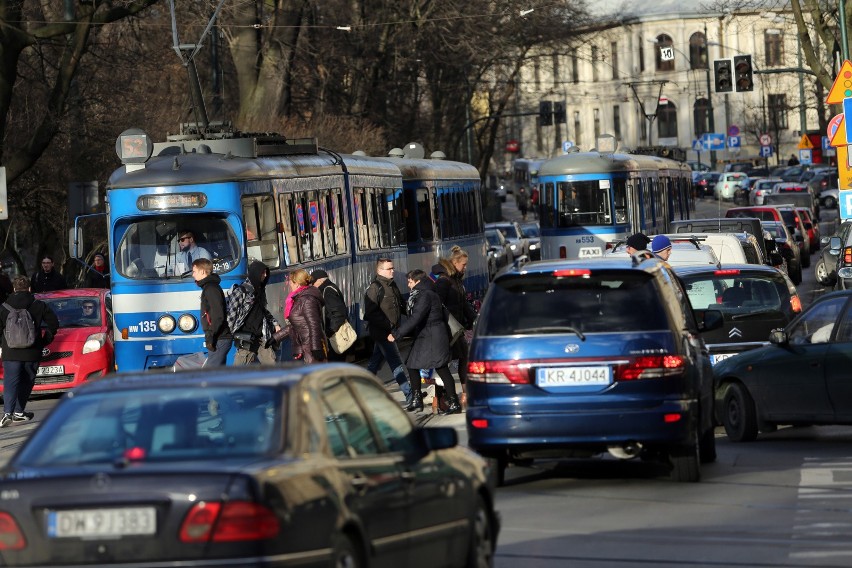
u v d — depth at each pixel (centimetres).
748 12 14988
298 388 2175
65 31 10406
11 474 2039
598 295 3753
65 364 7256
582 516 3475
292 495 1984
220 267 6694
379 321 6562
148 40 13125
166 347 6688
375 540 2194
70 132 11288
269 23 15238
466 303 6347
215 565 1911
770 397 4984
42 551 1952
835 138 8794
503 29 17825
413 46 17438
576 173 12662
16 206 11762
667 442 3691
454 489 2525
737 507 3544
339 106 17650
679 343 3747
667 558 2917
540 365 3709
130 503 1934
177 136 7456
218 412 2138
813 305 4966
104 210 11850
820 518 3356
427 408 6278
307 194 7662
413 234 10338
